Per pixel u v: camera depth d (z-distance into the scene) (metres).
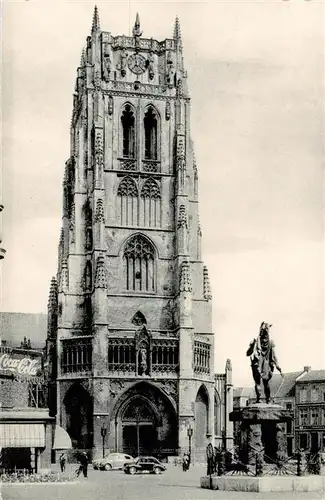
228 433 150.25
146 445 137.38
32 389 101.44
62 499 66.25
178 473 103.62
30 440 87.62
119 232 144.12
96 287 136.75
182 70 151.12
